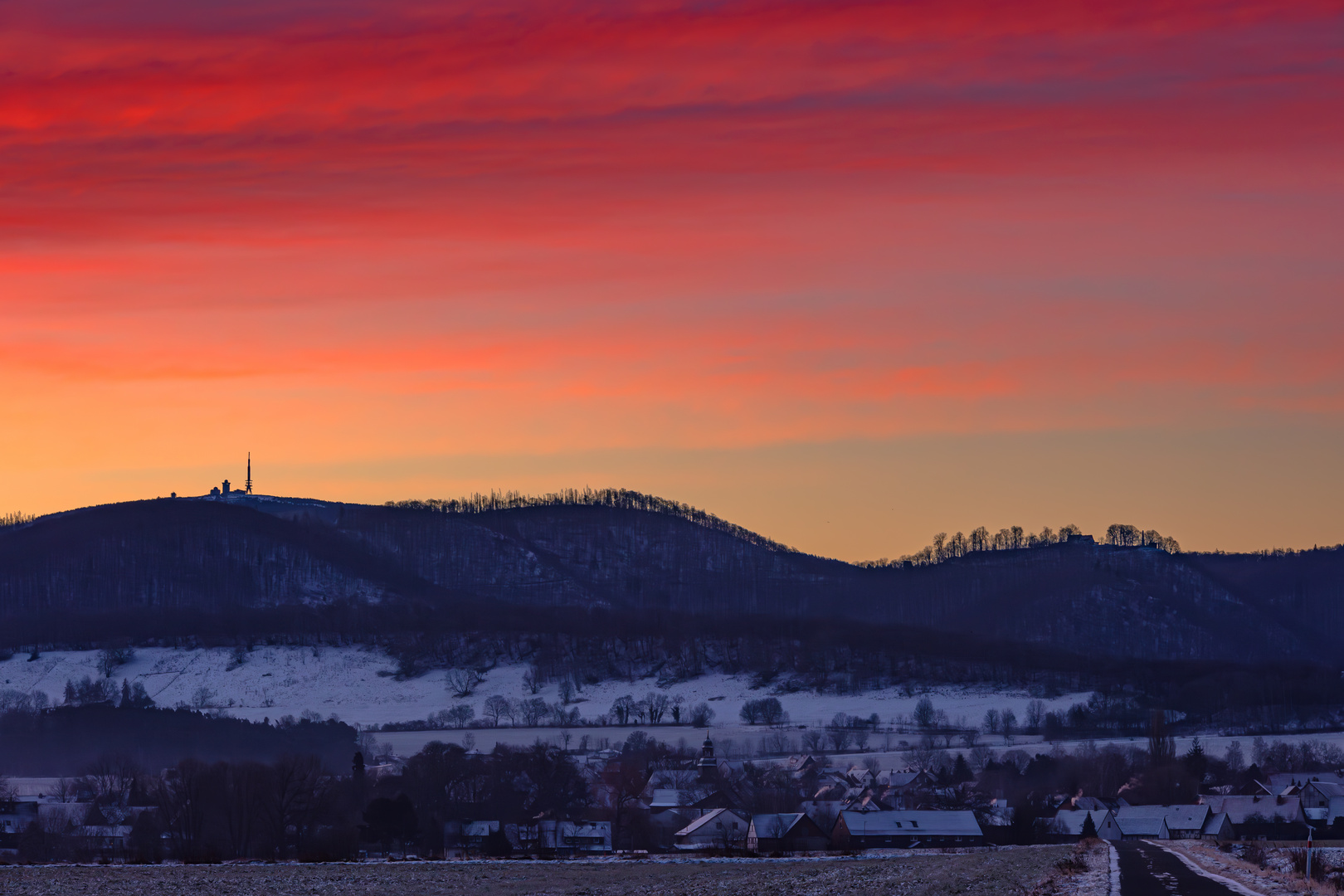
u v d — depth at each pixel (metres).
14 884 162.75
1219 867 133.00
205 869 186.12
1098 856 155.62
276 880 166.12
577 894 142.00
